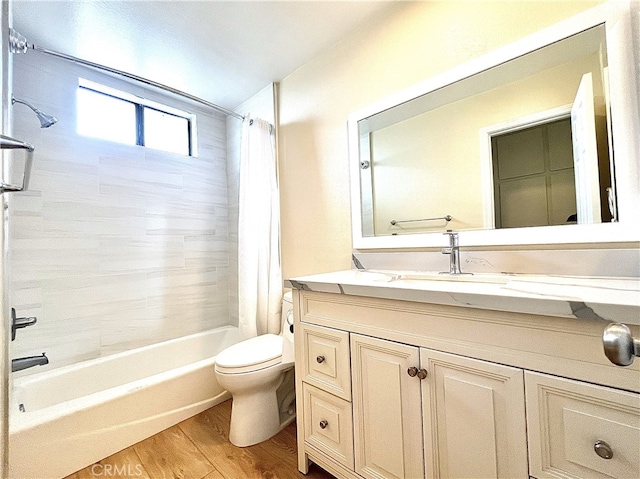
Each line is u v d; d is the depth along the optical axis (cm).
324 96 185
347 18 158
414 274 133
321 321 122
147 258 220
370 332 105
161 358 215
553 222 112
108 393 149
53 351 178
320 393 121
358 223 167
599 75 103
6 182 102
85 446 137
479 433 82
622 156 97
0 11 93
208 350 241
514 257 119
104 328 199
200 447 149
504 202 124
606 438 65
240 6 147
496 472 79
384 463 101
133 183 214
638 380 62
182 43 174
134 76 171
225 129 270
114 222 205
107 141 203
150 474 131
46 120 148
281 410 173
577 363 68
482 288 90
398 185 154
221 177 268
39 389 159
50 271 178
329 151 182
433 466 90
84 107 199
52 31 162
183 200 242
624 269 97
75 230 188
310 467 133
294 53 186
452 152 137
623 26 98
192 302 245
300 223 201
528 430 74
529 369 74
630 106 96
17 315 166
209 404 186
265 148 213
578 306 66
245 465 135
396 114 153
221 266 265
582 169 106
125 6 144
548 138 114
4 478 88
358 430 108
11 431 121
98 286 197
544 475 72
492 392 80
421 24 143
